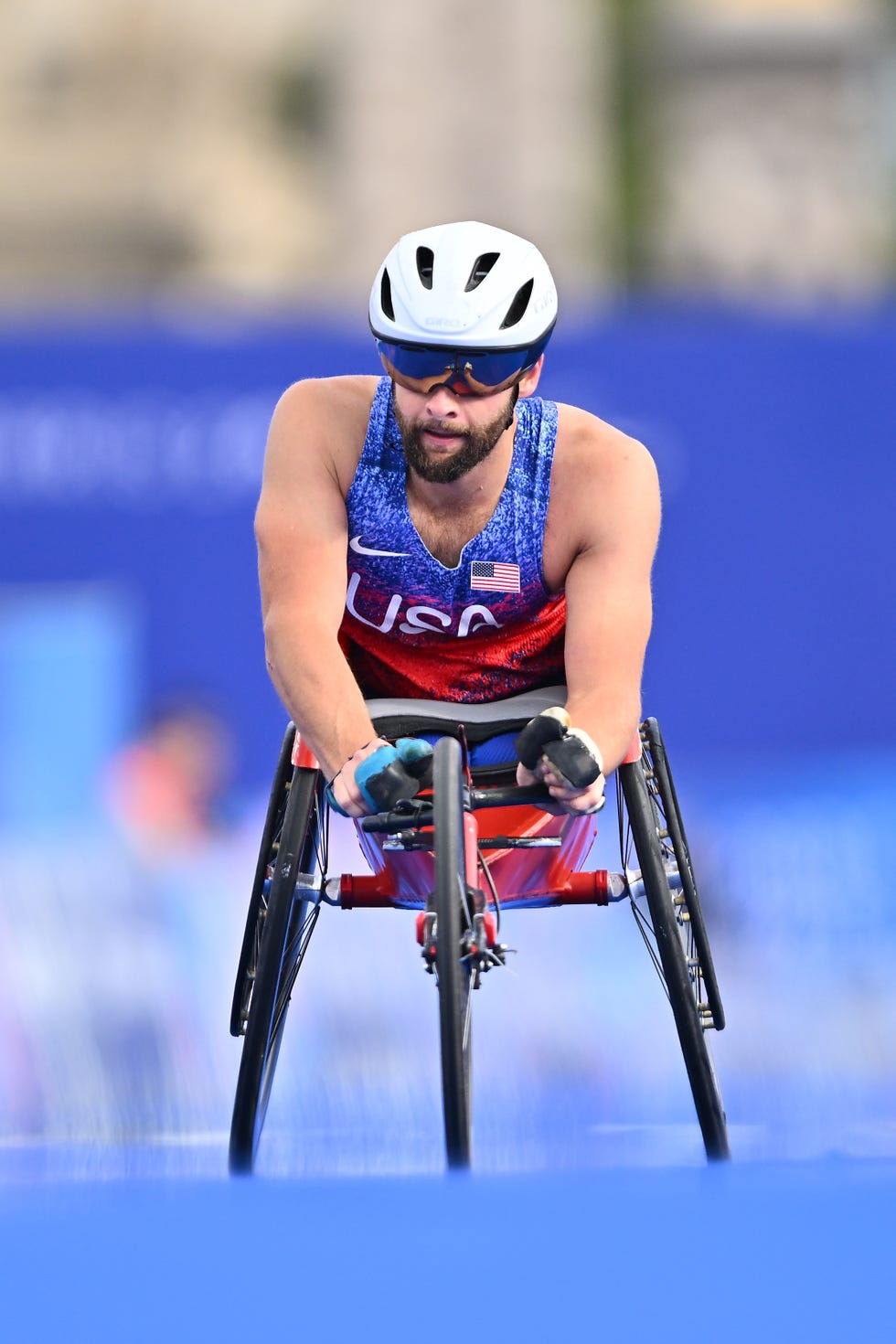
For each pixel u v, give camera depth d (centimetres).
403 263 1128
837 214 6281
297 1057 2159
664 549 2509
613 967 2208
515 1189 611
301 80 6594
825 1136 1466
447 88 5778
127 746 2523
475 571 1177
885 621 2517
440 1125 2127
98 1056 2252
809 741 2506
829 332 2523
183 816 2509
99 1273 554
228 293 6469
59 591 2514
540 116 5816
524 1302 535
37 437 2517
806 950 2330
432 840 1108
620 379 2511
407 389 1126
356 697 1118
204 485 2530
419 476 1160
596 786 1107
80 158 6612
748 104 6231
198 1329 527
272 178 6788
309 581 1157
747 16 6156
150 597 2530
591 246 5934
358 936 2197
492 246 1127
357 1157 1413
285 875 1144
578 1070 2186
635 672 1140
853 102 6347
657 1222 575
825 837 2400
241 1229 575
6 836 2494
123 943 2292
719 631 2512
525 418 1185
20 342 2509
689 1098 2191
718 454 2511
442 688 1236
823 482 2517
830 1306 540
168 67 6700
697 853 2367
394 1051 2180
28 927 2281
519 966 2197
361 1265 555
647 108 6088
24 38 6638
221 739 2531
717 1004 1227
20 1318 533
